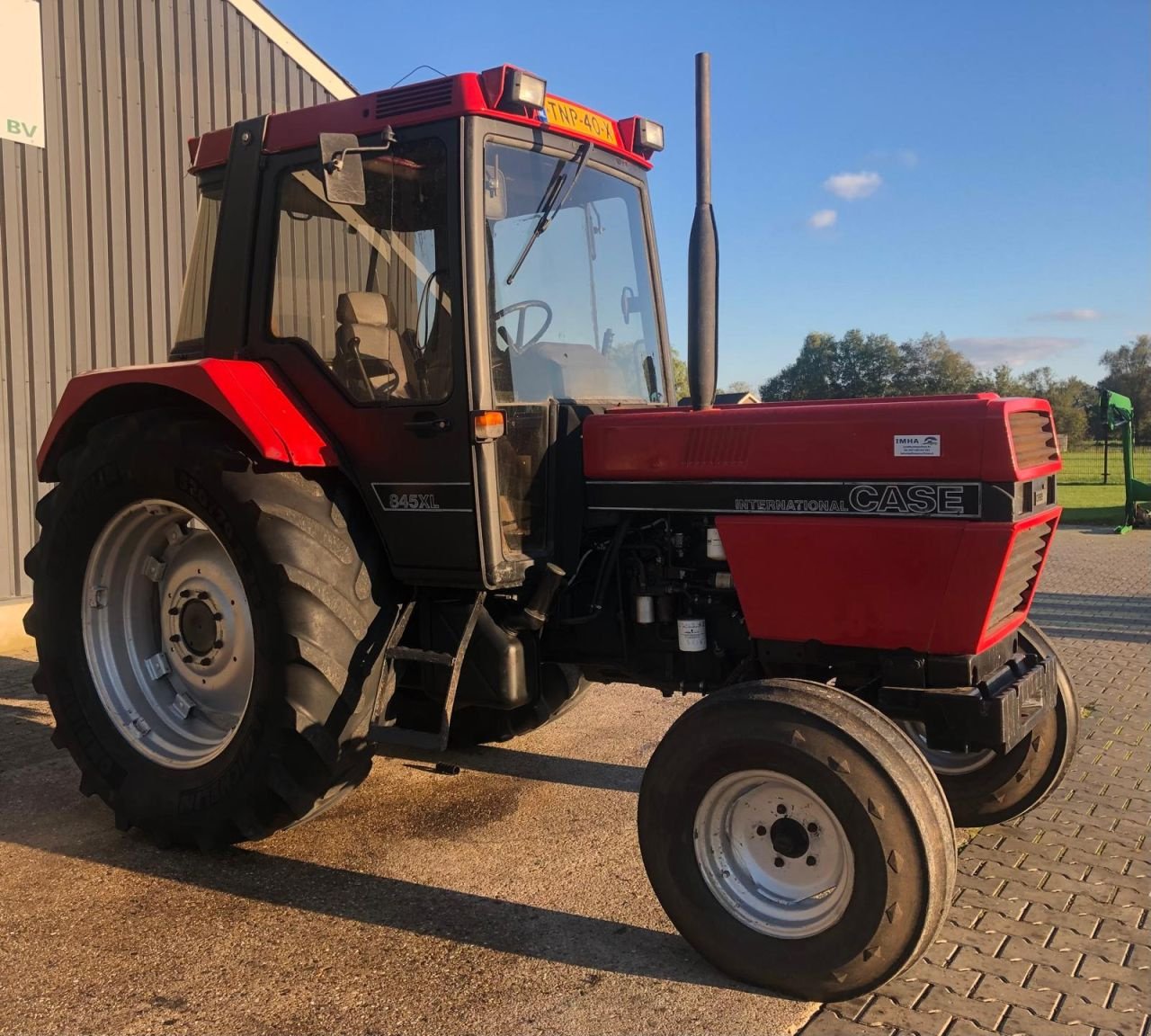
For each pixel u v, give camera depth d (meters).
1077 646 6.61
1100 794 3.94
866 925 2.43
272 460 3.23
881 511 2.76
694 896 2.68
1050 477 3.05
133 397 3.67
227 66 7.98
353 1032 2.40
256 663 3.20
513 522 3.20
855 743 2.48
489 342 3.07
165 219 7.66
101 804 3.94
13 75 6.73
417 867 3.34
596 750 4.56
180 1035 2.39
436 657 3.18
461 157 3.01
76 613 3.74
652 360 3.94
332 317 3.33
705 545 3.22
